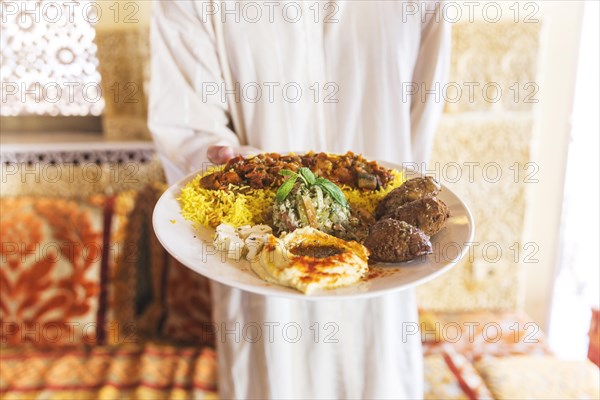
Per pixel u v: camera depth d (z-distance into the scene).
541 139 1.85
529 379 1.62
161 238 0.84
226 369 1.41
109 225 1.78
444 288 1.97
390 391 1.38
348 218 0.92
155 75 1.26
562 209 1.92
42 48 1.80
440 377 1.62
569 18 1.69
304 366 1.37
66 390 1.58
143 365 1.67
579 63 1.74
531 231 1.97
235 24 1.20
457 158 1.78
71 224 1.76
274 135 1.27
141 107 1.87
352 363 1.36
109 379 1.61
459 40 1.66
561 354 1.98
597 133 1.81
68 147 1.85
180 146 1.27
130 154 1.89
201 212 0.93
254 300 1.30
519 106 1.73
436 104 1.34
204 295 1.82
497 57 1.68
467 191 1.82
